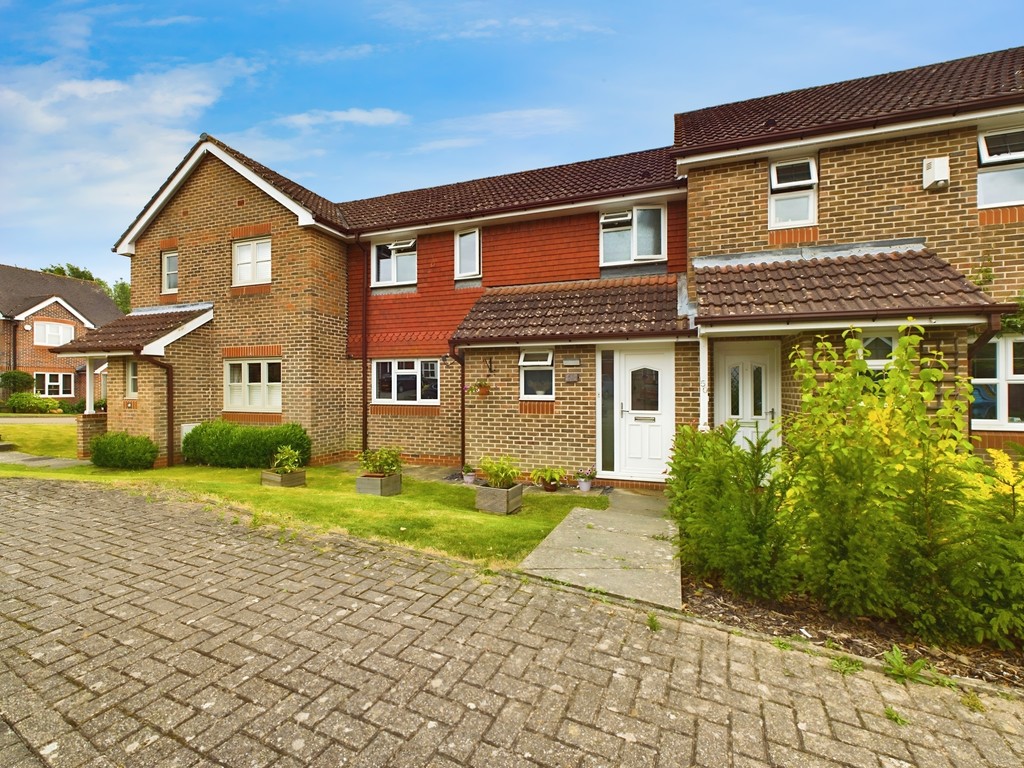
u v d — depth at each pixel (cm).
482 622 338
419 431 1159
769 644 317
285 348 1156
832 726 240
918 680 279
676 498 504
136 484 730
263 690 262
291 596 374
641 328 803
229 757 214
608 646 310
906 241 759
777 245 820
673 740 228
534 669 284
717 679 277
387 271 1225
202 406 1202
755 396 802
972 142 731
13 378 2698
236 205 1216
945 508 329
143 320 1263
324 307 1173
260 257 1207
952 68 967
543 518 661
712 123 993
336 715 243
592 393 872
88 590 382
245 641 310
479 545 485
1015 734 237
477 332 910
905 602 323
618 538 517
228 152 1197
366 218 1295
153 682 268
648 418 855
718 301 697
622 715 246
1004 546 308
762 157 827
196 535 510
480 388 935
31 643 306
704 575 414
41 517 570
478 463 942
